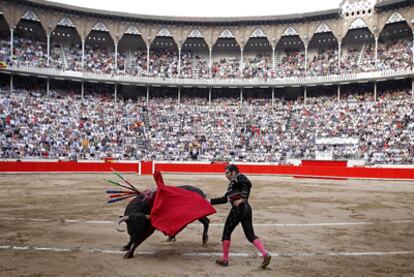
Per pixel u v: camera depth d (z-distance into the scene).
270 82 47.03
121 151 39.00
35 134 37.38
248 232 6.07
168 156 39.12
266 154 39.06
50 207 12.33
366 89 45.00
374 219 10.76
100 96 47.22
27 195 15.78
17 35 46.25
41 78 45.41
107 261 6.18
